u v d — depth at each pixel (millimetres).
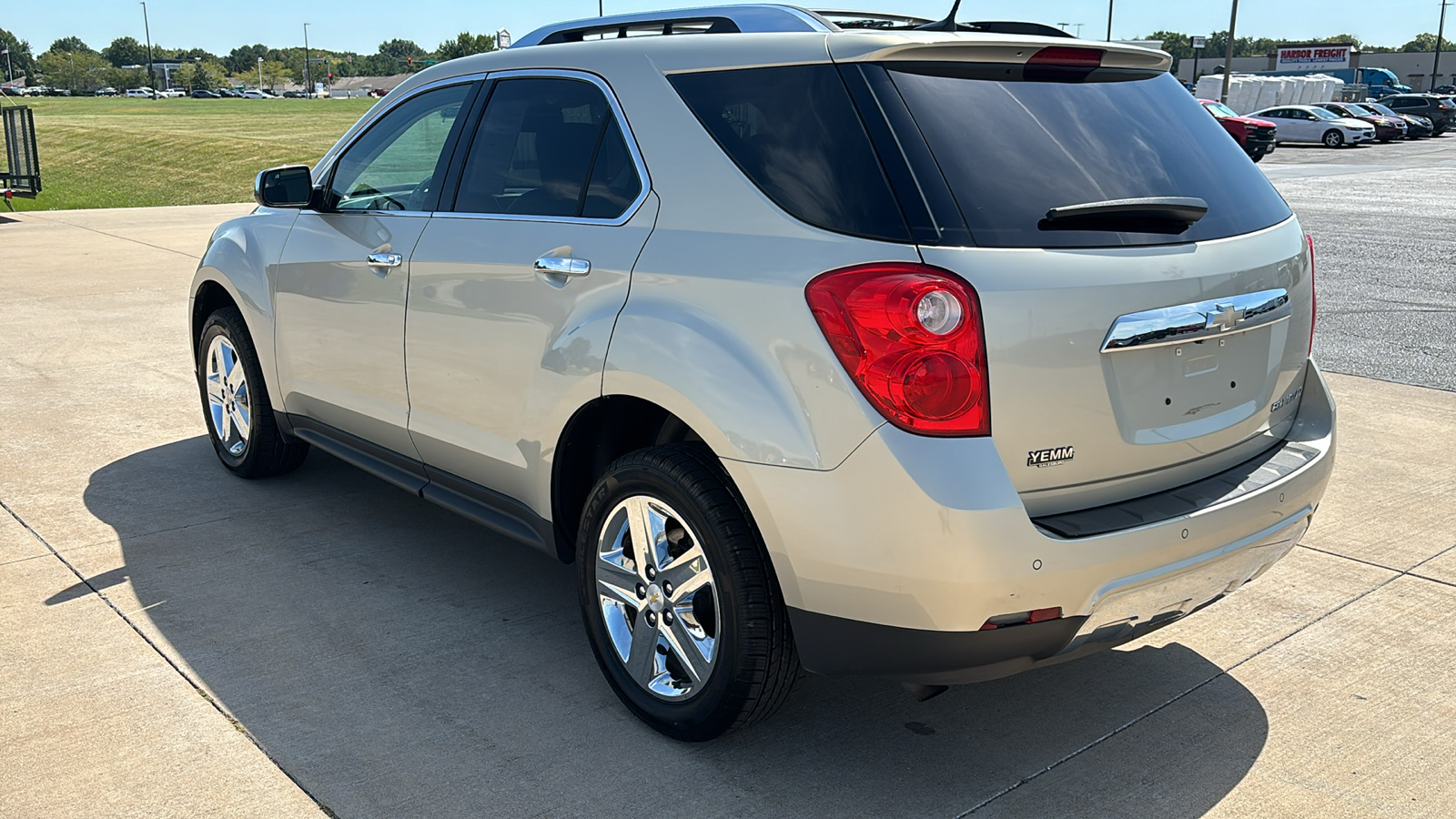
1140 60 3055
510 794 2791
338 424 4301
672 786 2846
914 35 2742
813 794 2824
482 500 3658
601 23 3914
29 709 3119
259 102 107000
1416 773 2938
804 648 2707
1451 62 87562
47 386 6676
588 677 3385
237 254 4746
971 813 2760
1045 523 2537
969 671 2576
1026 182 2611
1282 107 40000
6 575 4020
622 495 3031
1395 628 3764
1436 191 21359
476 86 3744
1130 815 2752
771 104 2822
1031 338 2479
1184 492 2795
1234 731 3139
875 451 2465
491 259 3379
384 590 3969
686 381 2744
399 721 3113
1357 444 5785
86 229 14508
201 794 2752
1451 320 9180
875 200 2547
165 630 3621
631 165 3104
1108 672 3473
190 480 5066
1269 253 2982
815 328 2539
